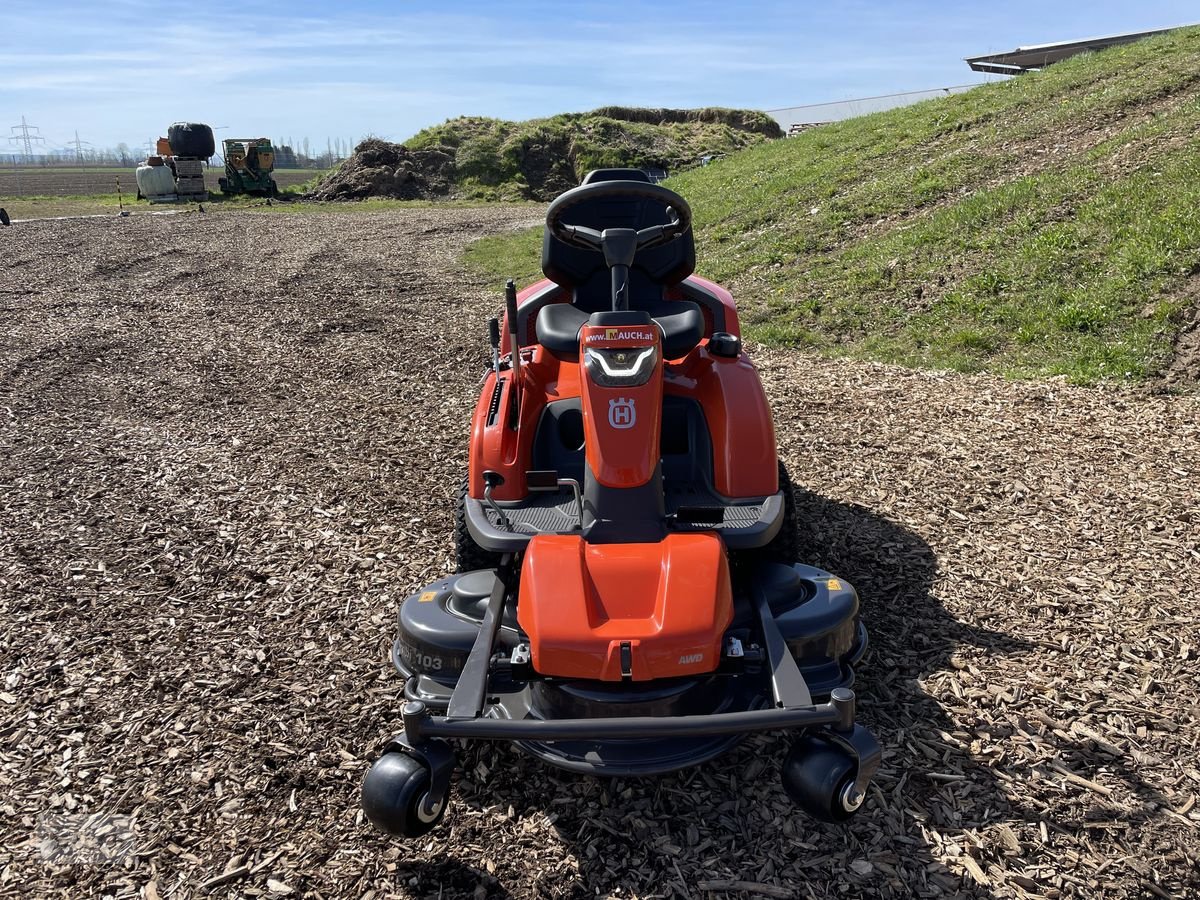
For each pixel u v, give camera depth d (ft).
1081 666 12.56
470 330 35.70
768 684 10.46
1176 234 29.94
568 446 14.26
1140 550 15.67
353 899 9.34
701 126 148.97
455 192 124.98
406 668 11.16
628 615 9.75
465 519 13.20
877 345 29.91
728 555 13.12
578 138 134.00
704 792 10.62
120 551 17.40
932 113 60.85
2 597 15.71
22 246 63.82
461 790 10.78
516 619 11.50
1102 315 27.58
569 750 9.87
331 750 11.61
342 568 16.47
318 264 53.78
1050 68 62.80
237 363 31.65
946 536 16.60
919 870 9.39
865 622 13.89
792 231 44.32
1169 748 10.91
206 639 14.28
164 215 90.38
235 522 18.58
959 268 33.94
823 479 19.43
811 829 10.01
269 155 124.16
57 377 30.17
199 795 10.86
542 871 9.61
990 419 22.38
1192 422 21.11
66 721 12.32
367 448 22.79
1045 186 37.83
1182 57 52.42
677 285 16.62
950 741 11.19
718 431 13.01
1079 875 9.22
